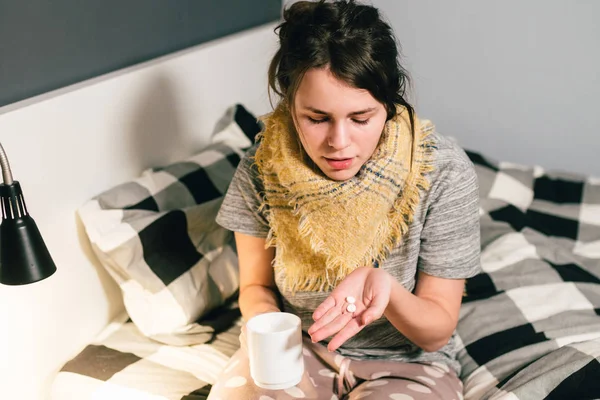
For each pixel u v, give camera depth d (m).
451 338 1.23
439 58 2.48
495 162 2.03
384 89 0.94
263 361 0.98
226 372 1.08
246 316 1.16
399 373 1.11
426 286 1.11
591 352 1.14
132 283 1.34
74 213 1.35
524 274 1.51
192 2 1.76
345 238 1.08
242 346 1.12
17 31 1.23
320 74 0.92
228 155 1.64
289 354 0.98
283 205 1.15
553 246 1.67
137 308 1.34
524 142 2.48
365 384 1.08
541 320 1.36
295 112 0.98
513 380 1.14
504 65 2.41
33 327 1.25
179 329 1.33
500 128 2.49
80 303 1.37
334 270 1.12
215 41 1.85
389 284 0.93
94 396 1.19
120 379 1.21
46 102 1.25
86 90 1.36
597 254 1.66
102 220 1.33
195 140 1.75
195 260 1.39
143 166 1.55
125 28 1.52
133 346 1.33
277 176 1.14
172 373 1.24
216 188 1.55
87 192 1.38
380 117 0.97
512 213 1.79
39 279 0.97
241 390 1.01
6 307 1.18
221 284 1.42
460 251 1.09
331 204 1.08
